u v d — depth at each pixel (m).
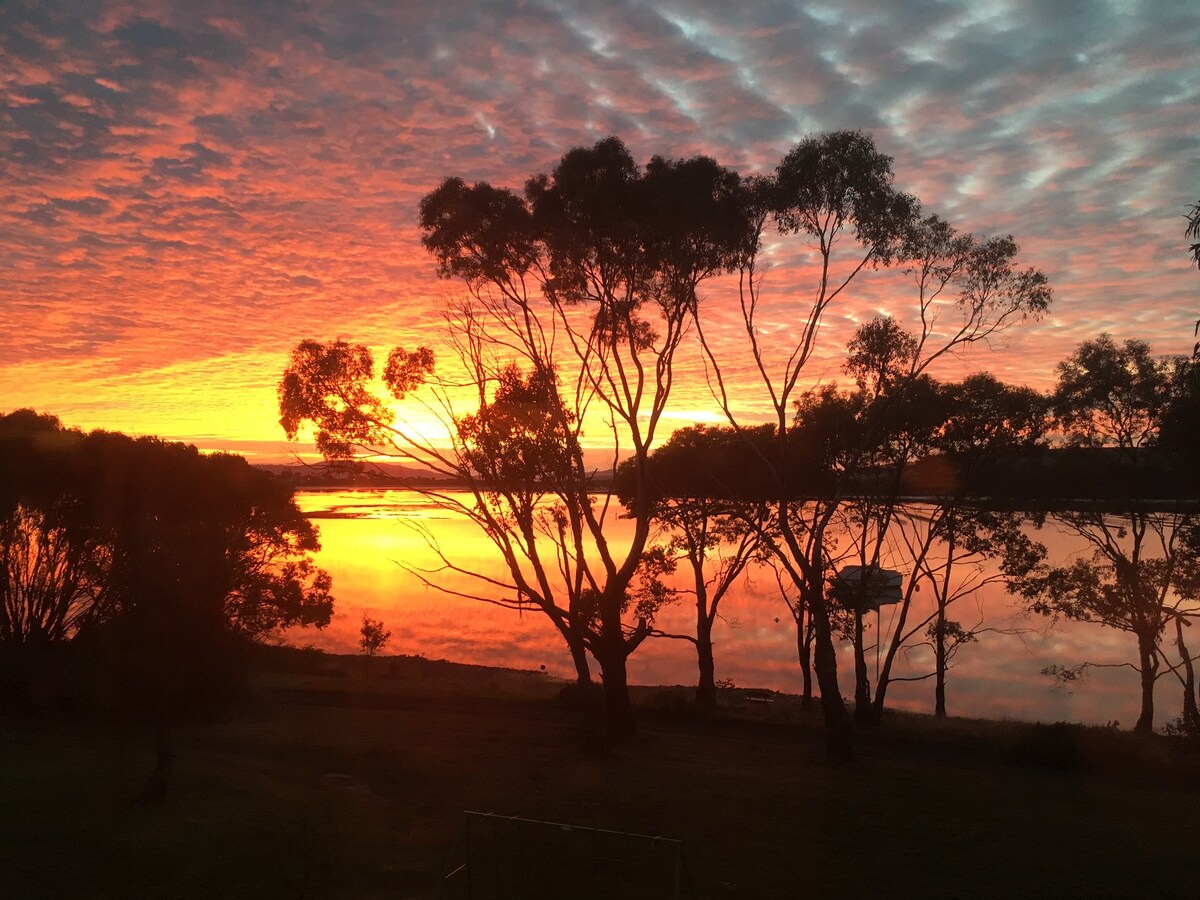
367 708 29.17
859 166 20.50
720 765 20.52
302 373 21.27
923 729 29.30
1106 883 12.53
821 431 30.58
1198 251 9.67
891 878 12.18
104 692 20.25
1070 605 33.47
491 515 22.91
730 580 34.78
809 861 12.73
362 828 13.04
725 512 26.72
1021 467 33.22
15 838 11.08
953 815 16.39
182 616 22.64
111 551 23.33
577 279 22.14
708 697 34.06
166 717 13.78
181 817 12.38
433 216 21.84
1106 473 32.47
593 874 10.63
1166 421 24.53
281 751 19.36
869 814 16.00
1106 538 32.88
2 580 25.53
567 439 22.62
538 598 22.67
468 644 56.44
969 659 52.50
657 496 28.33
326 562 97.56
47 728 20.20
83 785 13.76
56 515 26.20
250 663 27.41
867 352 23.50
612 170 21.08
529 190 22.05
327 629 60.78
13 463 25.47
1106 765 22.55
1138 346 32.03
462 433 22.12
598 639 24.12
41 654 24.66
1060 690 42.25
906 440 31.70
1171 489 30.69
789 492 25.62
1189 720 26.91
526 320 22.78
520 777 17.86
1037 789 19.67
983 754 24.58
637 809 15.37
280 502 30.36
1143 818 17.00
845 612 31.25
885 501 32.44
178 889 10.02
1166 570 30.34
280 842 11.88
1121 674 48.00
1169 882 12.70
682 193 20.38
